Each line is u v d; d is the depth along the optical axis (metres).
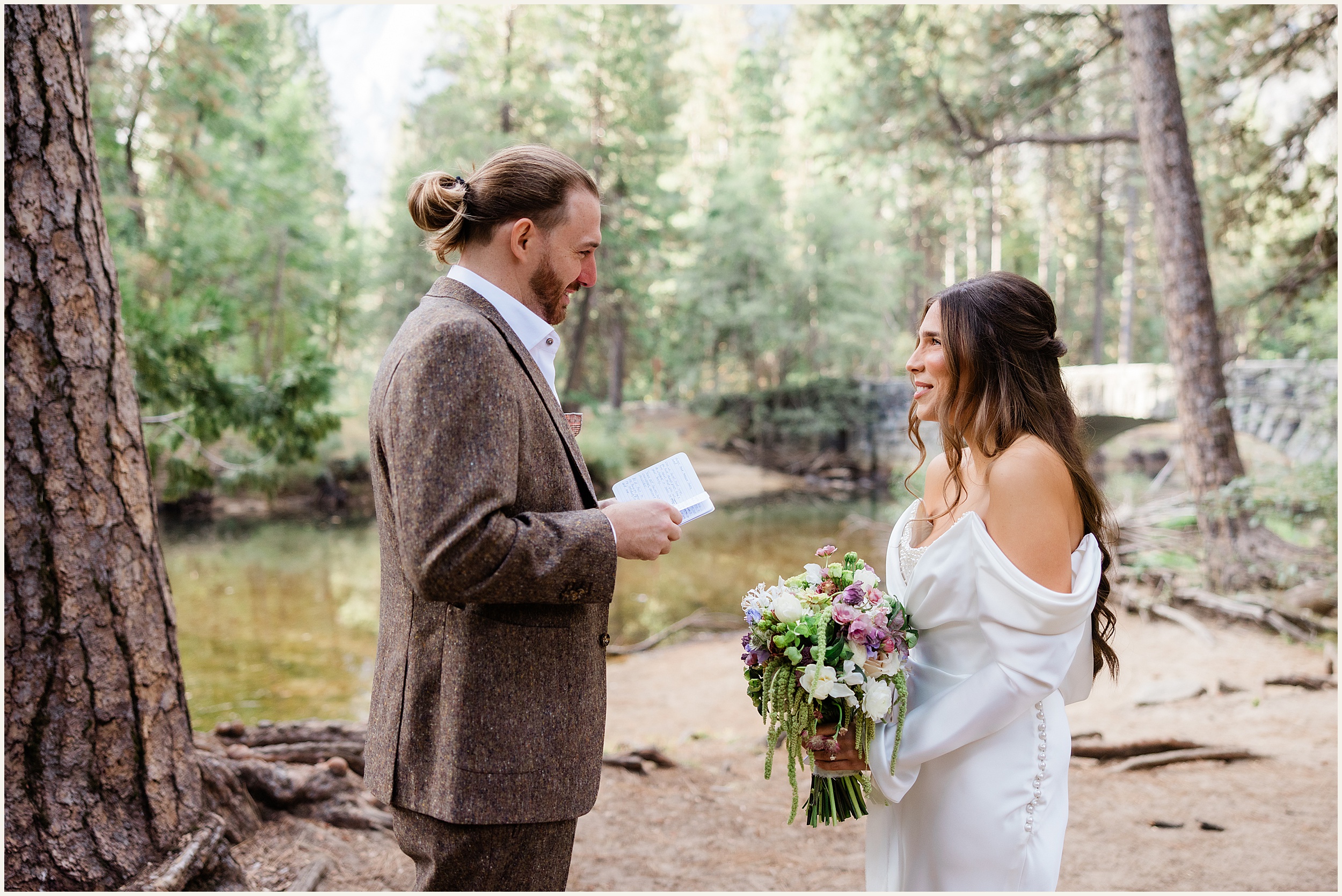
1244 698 5.21
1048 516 1.60
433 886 1.53
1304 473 7.58
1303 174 8.67
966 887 1.67
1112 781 3.93
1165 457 17.73
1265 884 2.86
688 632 8.86
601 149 22.53
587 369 28.83
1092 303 34.03
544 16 21.88
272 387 6.28
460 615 1.50
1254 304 8.89
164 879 2.37
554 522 1.47
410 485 1.38
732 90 27.88
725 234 23.52
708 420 25.86
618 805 3.72
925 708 1.67
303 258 19.27
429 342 1.43
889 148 10.56
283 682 6.86
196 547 13.71
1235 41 8.80
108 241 2.54
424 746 1.53
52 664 2.35
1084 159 23.80
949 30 10.06
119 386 2.52
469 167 1.71
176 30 13.09
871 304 23.03
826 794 1.77
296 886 2.65
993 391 1.70
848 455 23.33
